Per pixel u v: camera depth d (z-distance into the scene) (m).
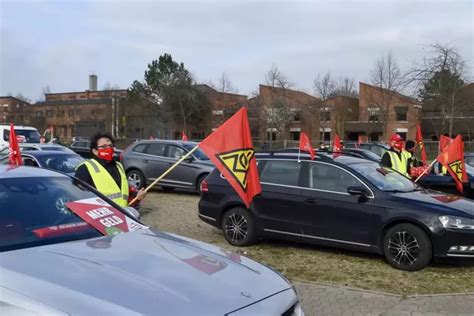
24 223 3.46
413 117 50.66
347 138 59.62
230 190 8.33
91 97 93.25
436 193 7.68
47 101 91.69
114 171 5.55
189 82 64.12
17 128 23.80
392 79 41.56
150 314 2.40
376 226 7.00
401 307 5.39
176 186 14.48
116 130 72.50
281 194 7.83
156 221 10.45
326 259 7.40
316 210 7.49
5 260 2.86
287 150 8.53
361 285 6.19
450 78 30.22
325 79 73.38
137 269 2.88
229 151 5.94
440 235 6.53
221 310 2.59
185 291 2.68
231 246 8.25
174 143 14.88
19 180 3.93
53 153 12.04
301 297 5.71
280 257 7.52
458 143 10.18
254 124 58.59
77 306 2.39
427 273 6.68
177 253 3.32
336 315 5.14
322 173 7.63
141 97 68.81
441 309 5.33
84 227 3.67
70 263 2.87
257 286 2.99
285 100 55.94
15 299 2.44
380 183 7.32
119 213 4.13
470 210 6.79
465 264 7.14
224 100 64.50
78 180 4.45
